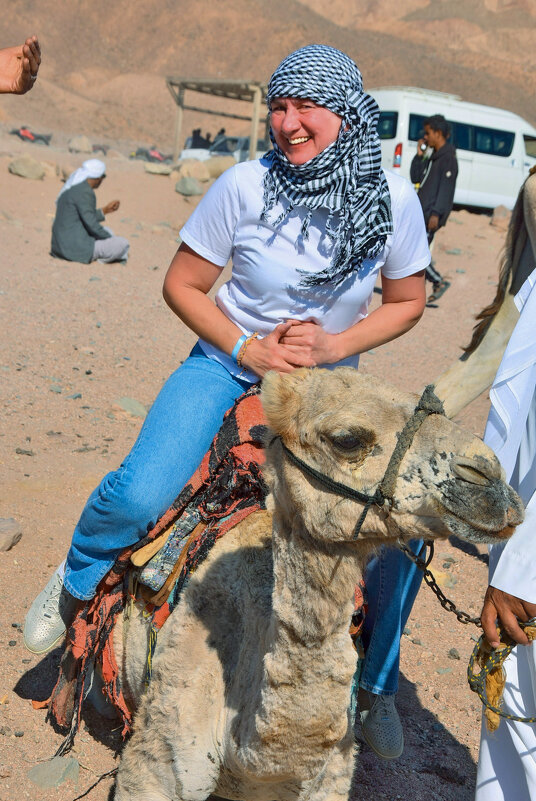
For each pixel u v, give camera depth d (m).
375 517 2.61
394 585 3.77
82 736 4.12
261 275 3.59
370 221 3.46
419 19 113.38
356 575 2.72
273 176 3.49
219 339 3.62
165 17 98.31
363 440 2.59
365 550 2.71
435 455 2.54
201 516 3.50
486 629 3.08
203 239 3.65
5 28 93.31
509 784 3.37
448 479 2.51
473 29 110.81
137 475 3.54
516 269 4.20
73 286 12.62
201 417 3.67
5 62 4.12
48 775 3.79
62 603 3.95
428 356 11.45
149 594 3.52
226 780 3.15
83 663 3.79
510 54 110.00
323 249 3.53
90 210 13.98
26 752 3.96
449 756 4.24
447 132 14.09
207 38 97.25
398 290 3.76
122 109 79.94
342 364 3.81
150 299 12.59
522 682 3.31
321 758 2.84
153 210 18.73
